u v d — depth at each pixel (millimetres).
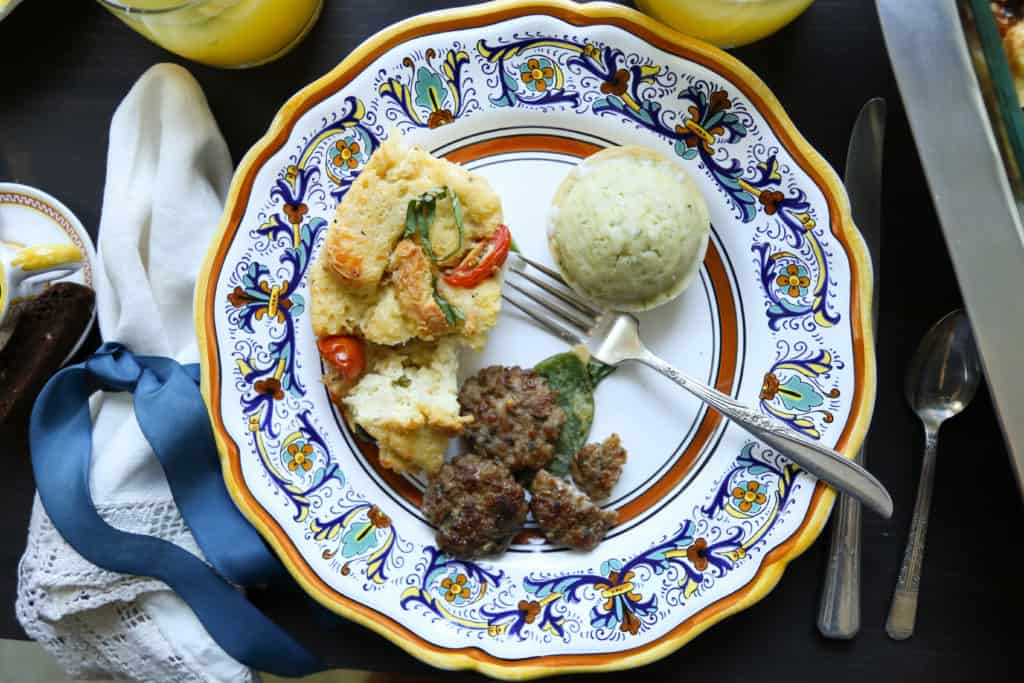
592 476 433
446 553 435
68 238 462
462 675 452
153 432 432
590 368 443
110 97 471
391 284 427
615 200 430
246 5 410
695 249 440
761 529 428
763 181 438
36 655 574
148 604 439
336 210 429
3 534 467
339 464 441
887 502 417
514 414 429
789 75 452
